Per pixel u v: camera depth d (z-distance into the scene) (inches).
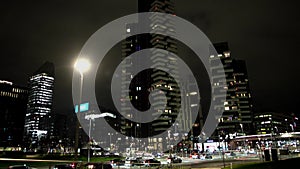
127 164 2032.5
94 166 1409.9
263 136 5408.5
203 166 1731.1
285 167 952.9
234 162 2044.8
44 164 1937.7
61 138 7682.1
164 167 1667.1
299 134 5039.4
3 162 2047.2
